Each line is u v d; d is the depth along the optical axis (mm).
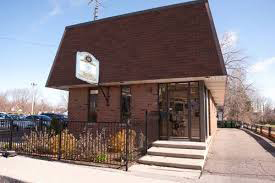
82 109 16219
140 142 12297
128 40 14547
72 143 10836
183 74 12305
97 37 15820
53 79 16422
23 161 10211
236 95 47844
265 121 71250
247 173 8781
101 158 10039
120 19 15359
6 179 7852
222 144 15828
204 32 12500
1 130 13281
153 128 13523
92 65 13977
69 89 16875
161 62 13055
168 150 11141
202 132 12531
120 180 7664
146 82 13922
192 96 13195
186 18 13195
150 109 13961
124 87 14984
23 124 13195
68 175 8125
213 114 23984
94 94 16078
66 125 13438
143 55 13703
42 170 8734
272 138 17906
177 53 12773
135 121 13938
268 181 7875
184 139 13023
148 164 10023
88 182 7383
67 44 16844
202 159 10203
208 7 12984
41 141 11961
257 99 71625
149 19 14289
